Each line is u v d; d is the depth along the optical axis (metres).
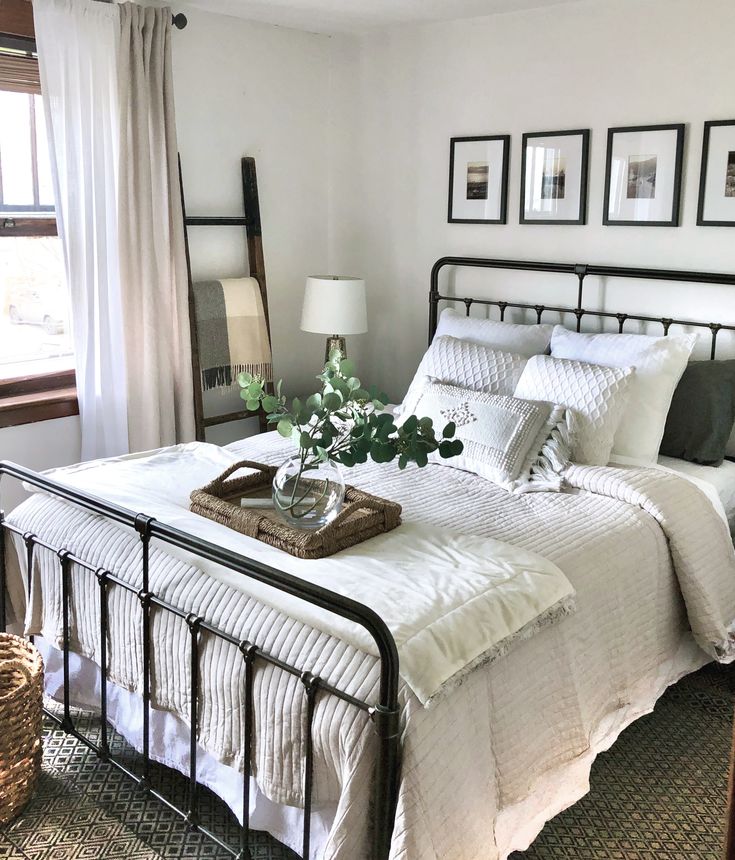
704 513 2.64
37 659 2.23
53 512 2.47
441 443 2.09
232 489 2.50
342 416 2.19
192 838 2.10
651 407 2.93
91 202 3.21
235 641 1.87
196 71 3.62
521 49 3.50
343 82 4.11
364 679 1.72
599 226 3.39
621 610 2.29
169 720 2.15
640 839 2.11
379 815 1.64
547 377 2.98
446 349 3.34
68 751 2.43
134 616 2.16
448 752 1.72
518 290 3.68
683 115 3.11
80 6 3.06
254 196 3.87
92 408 3.38
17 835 2.10
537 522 2.45
